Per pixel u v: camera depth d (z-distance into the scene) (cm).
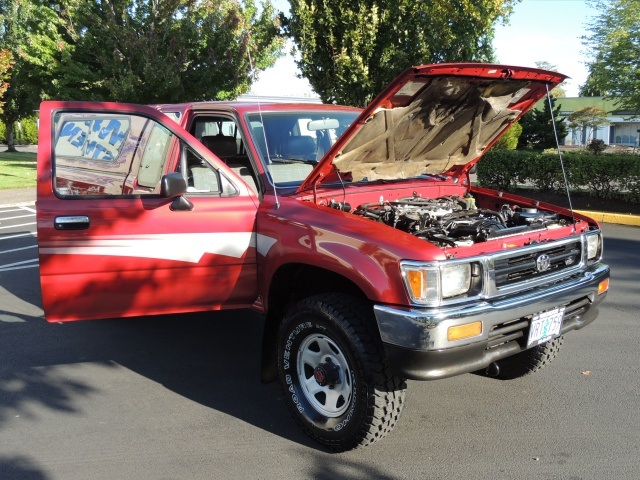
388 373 323
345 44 1299
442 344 302
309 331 354
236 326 572
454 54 1323
